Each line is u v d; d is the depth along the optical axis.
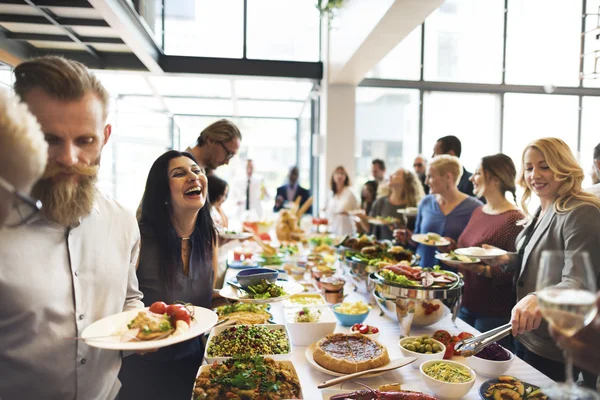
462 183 3.44
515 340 1.76
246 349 1.34
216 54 6.03
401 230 2.93
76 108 0.81
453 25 6.36
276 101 8.55
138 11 4.45
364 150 6.57
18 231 0.87
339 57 4.92
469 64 6.45
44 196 0.84
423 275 1.68
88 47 5.11
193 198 1.53
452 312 1.66
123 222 1.12
